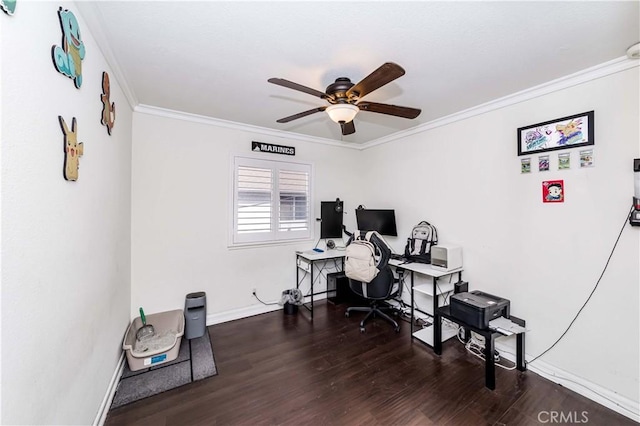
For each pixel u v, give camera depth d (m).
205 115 2.82
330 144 3.87
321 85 2.09
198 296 2.77
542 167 2.11
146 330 2.46
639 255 1.67
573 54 1.66
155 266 2.67
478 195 2.58
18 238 0.81
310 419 1.65
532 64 1.79
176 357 2.28
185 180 2.81
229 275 3.11
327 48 1.60
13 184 0.78
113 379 1.85
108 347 1.74
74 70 1.15
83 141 1.29
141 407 1.74
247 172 3.19
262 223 3.30
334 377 2.05
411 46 1.58
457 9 1.27
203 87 2.14
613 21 1.35
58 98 1.04
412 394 1.87
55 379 1.03
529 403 1.78
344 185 4.03
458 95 2.29
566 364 1.98
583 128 1.88
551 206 2.07
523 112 2.23
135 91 2.22
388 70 1.39
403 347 2.50
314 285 3.78
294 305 3.30
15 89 0.79
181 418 1.65
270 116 2.84
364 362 2.25
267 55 1.68
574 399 1.83
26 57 0.84
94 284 1.45
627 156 1.71
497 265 2.43
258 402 1.79
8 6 0.74
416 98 2.35
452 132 2.82
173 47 1.59
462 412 1.70
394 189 3.58
